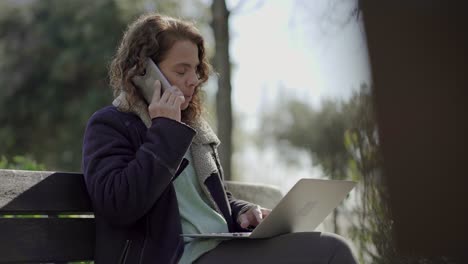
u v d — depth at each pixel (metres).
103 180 2.32
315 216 2.55
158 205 2.42
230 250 2.35
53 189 2.42
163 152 2.33
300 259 2.24
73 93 15.42
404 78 5.03
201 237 2.35
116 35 14.66
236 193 3.26
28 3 16.34
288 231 2.46
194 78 2.60
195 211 2.54
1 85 15.81
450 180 4.84
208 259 2.35
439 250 4.77
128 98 2.54
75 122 15.24
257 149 22.75
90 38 14.89
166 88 2.49
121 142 2.44
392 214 4.77
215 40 6.57
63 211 2.44
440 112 4.93
